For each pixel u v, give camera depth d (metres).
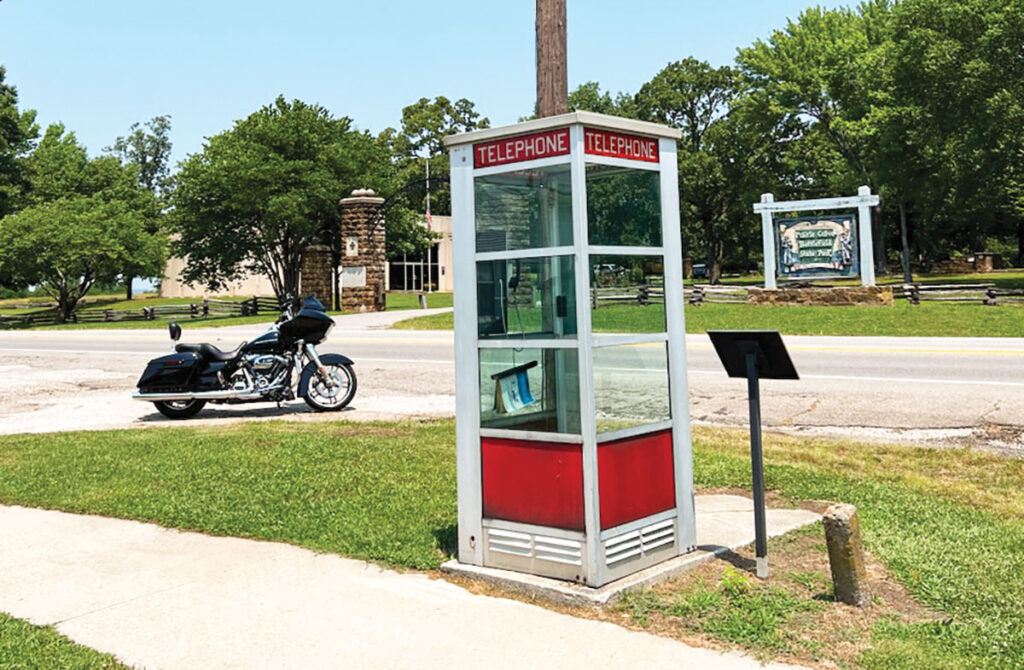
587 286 4.39
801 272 28.45
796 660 3.66
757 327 23.03
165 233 52.59
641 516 4.67
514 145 4.64
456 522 5.90
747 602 4.26
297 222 37.47
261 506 6.44
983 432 9.04
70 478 7.55
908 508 6.08
